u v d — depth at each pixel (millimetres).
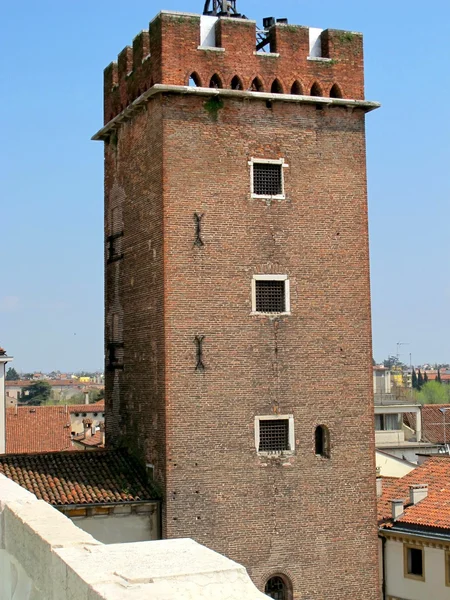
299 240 36844
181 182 35438
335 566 35938
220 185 35906
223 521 34688
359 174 38062
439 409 95562
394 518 46531
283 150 36938
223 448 35000
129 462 37375
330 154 37656
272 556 35125
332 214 37438
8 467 35969
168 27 35625
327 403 36625
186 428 34688
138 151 38031
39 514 9727
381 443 79312
